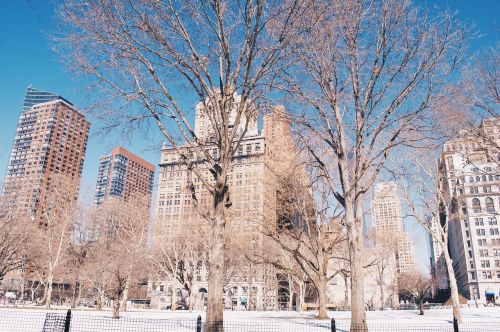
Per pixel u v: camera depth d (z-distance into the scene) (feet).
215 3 44.93
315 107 56.24
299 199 99.14
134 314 123.95
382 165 53.52
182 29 46.68
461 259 394.52
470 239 356.79
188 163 48.14
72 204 176.76
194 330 56.18
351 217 53.83
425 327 60.39
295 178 94.63
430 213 102.83
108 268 124.06
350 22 50.08
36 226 170.50
